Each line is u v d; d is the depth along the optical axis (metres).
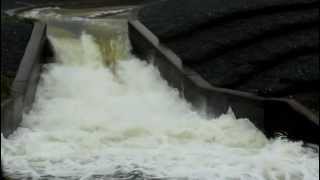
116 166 18.80
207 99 24.91
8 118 21.19
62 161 19.22
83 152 20.16
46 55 31.78
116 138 21.84
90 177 17.89
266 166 18.89
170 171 18.41
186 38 30.45
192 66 27.64
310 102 22.69
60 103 26.61
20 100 23.12
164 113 25.80
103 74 30.33
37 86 28.30
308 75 24.58
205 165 18.92
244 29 30.05
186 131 22.23
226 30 30.34
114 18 39.69
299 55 27.14
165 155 19.89
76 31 34.94
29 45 28.95
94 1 49.41
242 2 33.50
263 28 29.67
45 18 39.53
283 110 21.44
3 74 25.61
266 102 21.56
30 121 23.66
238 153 20.22
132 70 30.83
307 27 29.92
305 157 19.73
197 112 25.64
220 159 19.50
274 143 21.03
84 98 27.77
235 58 27.55
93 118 24.09
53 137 21.41
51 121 23.77
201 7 34.59
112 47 33.16
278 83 24.17
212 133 22.19
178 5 36.94
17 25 33.03
